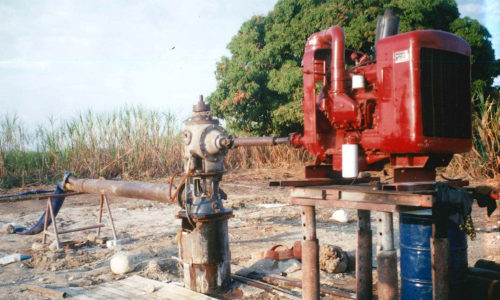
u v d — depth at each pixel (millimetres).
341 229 8117
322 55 4145
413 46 3359
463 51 3623
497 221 7883
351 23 17781
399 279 5203
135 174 17125
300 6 20219
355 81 3676
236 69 20234
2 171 15688
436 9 18172
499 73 19047
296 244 5859
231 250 6848
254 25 21172
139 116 17562
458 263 3754
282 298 4727
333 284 5109
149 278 5578
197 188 5137
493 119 12953
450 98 3502
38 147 16547
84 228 7566
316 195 3701
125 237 7996
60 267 6168
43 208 12016
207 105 5176
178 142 18094
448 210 3480
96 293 5000
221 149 4945
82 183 7352
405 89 3385
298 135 4320
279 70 20219
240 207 10867
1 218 10445
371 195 3322
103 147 17094
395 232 7473
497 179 11711
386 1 17953
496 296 3623
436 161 3648
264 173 17812
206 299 4695
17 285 5375
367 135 3746
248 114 20531
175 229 8641
